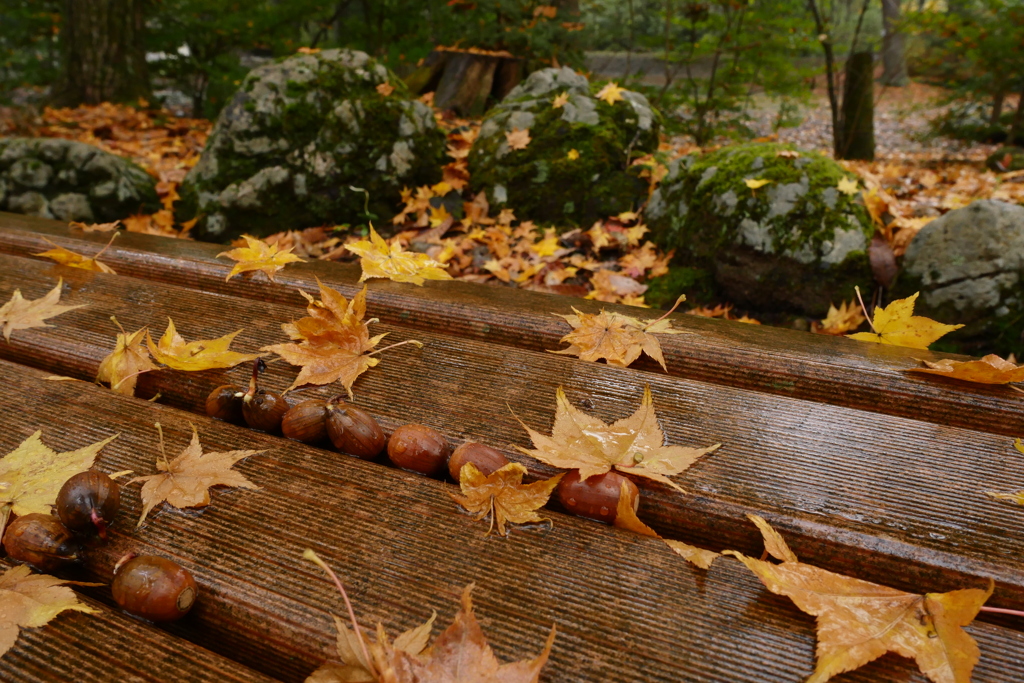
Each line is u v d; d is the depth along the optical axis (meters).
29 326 0.34
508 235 0.64
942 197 0.91
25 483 0.24
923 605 0.20
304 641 0.19
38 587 0.20
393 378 0.30
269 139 0.67
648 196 0.68
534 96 0.72
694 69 1.73
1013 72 1.38
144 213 0.69
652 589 0.21
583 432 0.26
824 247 0.53
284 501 0.23
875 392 0.29
